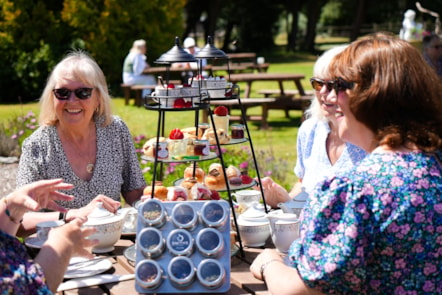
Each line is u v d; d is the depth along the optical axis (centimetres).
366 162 187
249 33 3766
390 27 4062
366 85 187
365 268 180
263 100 1112
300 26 5194
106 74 1692
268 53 3672
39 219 295
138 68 1442
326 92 204
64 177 336
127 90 1458
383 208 179
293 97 1273
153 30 1702
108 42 1677
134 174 360
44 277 205
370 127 190
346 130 199
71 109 325
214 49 280
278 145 959
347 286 182
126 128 357
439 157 190
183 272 224
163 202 237
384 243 179
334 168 340
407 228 178
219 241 229
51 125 337
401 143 186
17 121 955
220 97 282
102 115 345
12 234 230
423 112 187
